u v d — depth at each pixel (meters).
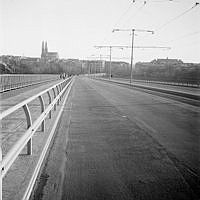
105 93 31.36
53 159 6.50
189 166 6.14
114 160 6.49
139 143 8.14
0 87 27.64
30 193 4.52
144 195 4.65
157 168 5.97
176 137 8.99
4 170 3.71
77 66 178.75
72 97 25.23
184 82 62.47
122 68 148.12
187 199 4.53
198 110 16.48
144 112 15.25
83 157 6.68
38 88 36.22
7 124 10.01
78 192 4.71
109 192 4.75
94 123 11.56
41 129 8.62
